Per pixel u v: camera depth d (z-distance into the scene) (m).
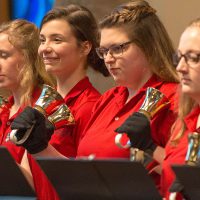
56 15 10.84
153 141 9.34
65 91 11.01
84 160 7.77
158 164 9.15
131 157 8.98
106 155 9.65
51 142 10.62
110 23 9.72
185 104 9.07
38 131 9.80
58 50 10.75
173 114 9.50
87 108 10.68
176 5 14.80
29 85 11.30
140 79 9.85
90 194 8.03
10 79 11.43
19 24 11.46
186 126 9.01
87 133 10.06
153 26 9.80
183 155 8.85
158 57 9.80
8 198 8.80
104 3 14.80
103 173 7.79
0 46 11.37
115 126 9.80
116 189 7.86
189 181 7.45
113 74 9.80
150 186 7.70
